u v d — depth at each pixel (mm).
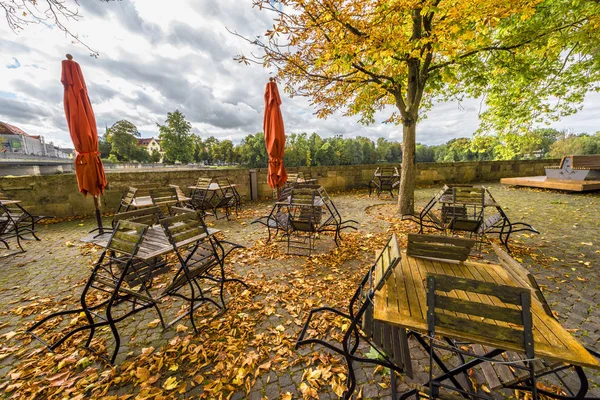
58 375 2025
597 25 4656
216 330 2543
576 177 9141
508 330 1292
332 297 3053
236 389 1913
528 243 4512
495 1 3627
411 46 4402
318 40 5016
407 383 1927
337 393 1847
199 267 2658
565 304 2746
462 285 1353
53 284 3400
